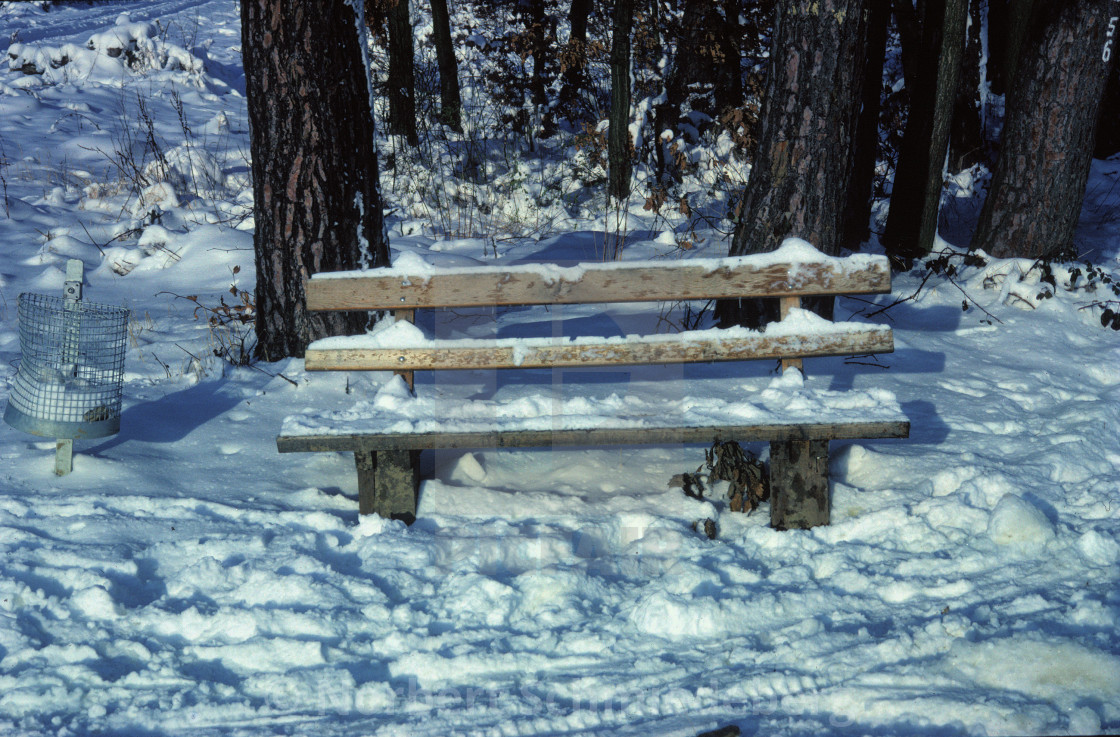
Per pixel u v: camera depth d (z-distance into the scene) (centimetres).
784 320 376
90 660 273
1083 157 680
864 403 363
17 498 368
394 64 1154
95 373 400
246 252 734
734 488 374
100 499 370
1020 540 324
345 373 514
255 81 489
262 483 401
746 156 1009
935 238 766
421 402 378
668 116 1084
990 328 609
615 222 880
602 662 276
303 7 479
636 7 989
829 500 367
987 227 718
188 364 521
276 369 517
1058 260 690
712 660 275
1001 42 1064
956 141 1026
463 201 966
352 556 340
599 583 318
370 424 356
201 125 1279
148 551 334
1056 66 666
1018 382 510
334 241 514
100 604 296
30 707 254
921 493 370
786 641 280
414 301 378
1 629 281
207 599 307
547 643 284
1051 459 388
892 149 1005
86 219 855
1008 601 289
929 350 568
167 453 421
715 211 923
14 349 550
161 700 257
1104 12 646
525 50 1294
